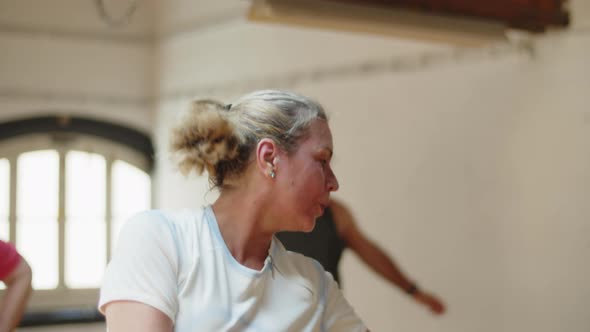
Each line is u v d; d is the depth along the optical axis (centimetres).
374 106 490
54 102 661
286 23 319
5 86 647
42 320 634
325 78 526
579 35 377
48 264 659
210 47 626
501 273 414
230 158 138
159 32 680
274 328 131
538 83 397
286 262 143
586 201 372
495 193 419
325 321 146
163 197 663
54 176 664
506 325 412
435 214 451
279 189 135
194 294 128
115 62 680
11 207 651
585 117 374
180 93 654
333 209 331
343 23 315
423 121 459
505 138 413
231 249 136
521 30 367
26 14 652
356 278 495
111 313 123
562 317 382
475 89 430
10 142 650
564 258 382
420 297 363
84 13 668
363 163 496
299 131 136
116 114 680
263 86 577
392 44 478
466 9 340
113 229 679
